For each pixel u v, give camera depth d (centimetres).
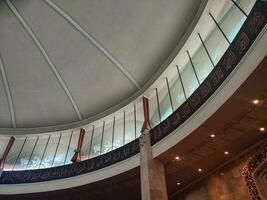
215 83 949
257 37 782
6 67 1625
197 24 1245
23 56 1596
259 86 807
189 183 1246
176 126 1086
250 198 934
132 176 1223
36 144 1767
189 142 1018
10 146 1723
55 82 1681
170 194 1326
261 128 955
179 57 1362
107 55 1557
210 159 1105
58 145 1736
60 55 1599
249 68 789
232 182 1041
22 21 1477
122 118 1638
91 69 1622
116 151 1332
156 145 1134
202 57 1266
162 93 1474
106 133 1642
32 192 1383
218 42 1181
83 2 1403
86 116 1752
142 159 1127
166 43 1427
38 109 1770
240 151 1055
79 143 1638
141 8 1373
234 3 1129
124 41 1507
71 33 1515
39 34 1530
